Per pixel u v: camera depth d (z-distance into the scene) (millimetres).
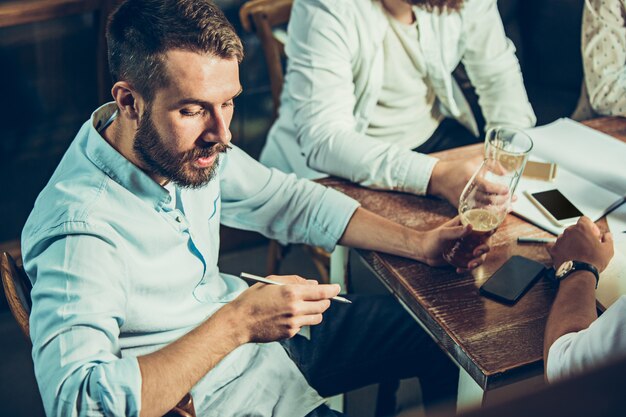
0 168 2543
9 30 2428
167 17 1061
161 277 1202
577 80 2555
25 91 2533
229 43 1092
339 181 1647
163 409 1043
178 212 1220
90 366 1020
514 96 2213
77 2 2074
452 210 1529
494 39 2182
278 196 1521
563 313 1152
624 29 2055
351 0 1835
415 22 1943
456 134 2203
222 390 1290
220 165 1459
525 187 1542
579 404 261
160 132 1120
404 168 1574
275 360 1347
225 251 2709
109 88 2234
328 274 2031
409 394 2039
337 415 1317
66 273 1062
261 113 2906
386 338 1576
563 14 2484
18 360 2229
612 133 1775
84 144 1185
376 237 1426
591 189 1537
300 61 1827
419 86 2064
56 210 1108
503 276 1288
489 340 1155
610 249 1288
